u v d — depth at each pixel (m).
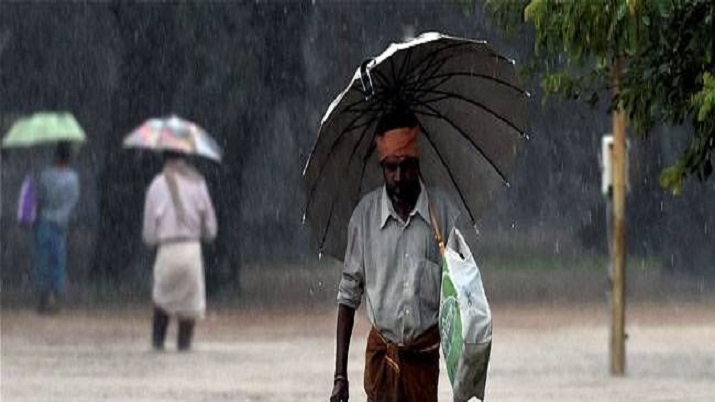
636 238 80.75
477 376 17.50
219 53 68.50
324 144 19.02
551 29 18.62
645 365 41.06
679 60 19.77
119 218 71.56
